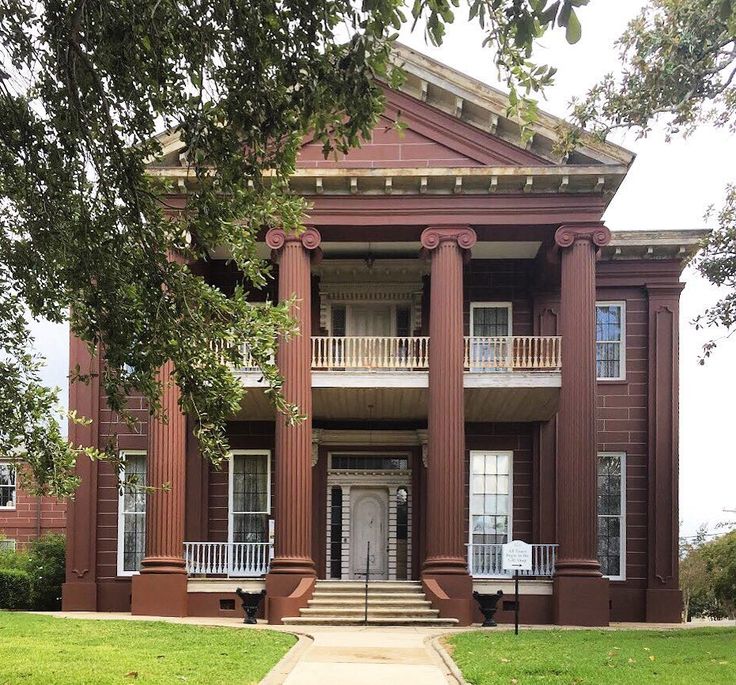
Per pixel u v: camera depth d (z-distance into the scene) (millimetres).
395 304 24531
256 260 9320
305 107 8180
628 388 24281
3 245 9414
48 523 35062
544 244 22281
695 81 14750
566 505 20422
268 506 23734
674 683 10383
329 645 14070
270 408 22719
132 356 9117
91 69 8273
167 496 20766
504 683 10195
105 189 8938
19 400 9297
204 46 8141
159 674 10523
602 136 15844
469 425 24156
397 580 23391
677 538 23469
